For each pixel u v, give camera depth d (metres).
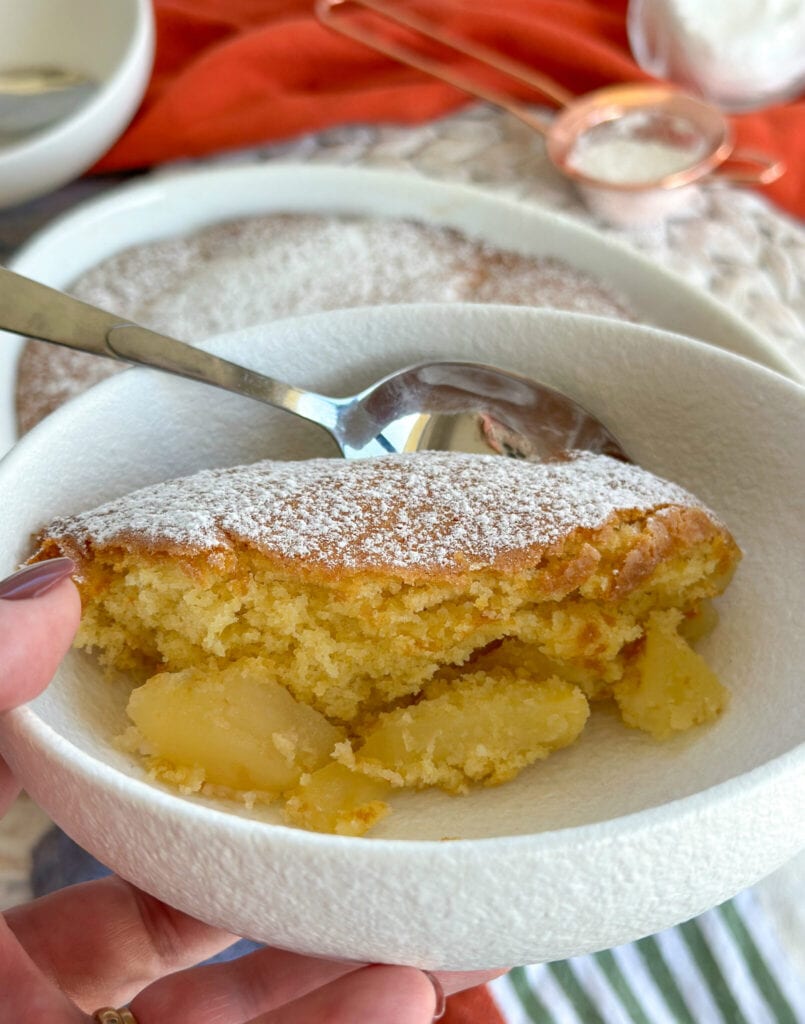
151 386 0.38
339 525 0.35
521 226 0.54
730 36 0.63
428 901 0.30
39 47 0.61
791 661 0.36
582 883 0.30
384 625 0.35
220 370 0.39
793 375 0.48
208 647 0.35
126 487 0.38
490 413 0.40
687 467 0.39
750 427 0.38
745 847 0.31
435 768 0.35
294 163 0.57
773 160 0.59
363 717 0.36
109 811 0.31
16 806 0.42
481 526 0.35
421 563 0.35
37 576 0.33
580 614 0.36
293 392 0.39
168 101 0.59
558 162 0.58
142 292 0.54
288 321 0.40
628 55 0.67
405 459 0.37
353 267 0.54
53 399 0.50
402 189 0.56
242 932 0.32
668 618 0.37
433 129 0.62
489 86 0.64
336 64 0.63
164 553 0.35
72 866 0.42
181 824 0.30
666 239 0.57
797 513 0.37
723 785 0.31
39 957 0.39
